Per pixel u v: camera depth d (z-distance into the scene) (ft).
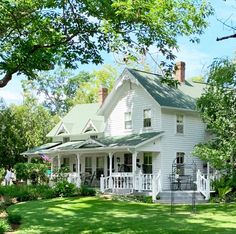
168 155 106.11
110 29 46.50
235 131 85.66
